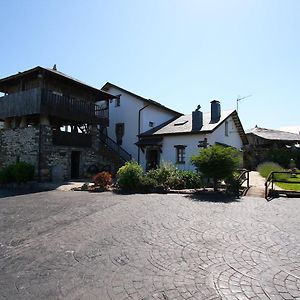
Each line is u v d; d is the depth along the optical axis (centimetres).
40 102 1728
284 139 2830
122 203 1008
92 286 401
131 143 2548
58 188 1509
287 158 2653
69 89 2020
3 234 670
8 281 426
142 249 538
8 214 887
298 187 1340
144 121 2506
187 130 2083
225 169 1200
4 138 2058
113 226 706
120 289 388
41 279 429
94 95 2239
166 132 2192
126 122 2603
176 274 426
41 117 1817
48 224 752
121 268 457
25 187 1612
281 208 877
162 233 632
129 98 2602
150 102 2494
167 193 1264
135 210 877
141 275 429
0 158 2081
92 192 1366
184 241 574
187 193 1238
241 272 425
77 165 2061
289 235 599
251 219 736
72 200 1123
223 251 512
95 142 2180
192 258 485
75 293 382
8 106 1950
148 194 1234
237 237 590
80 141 2062
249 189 1254
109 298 366
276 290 369
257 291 368
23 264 489
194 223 705
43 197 1223
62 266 475
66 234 656
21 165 1700
